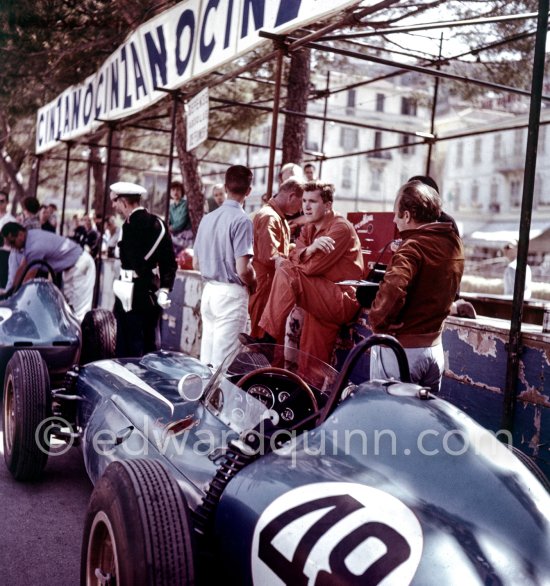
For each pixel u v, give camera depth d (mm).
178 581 2307
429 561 1943
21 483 4715
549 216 39125
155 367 4320
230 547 2420
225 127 15969
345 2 4648
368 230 6137
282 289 5211
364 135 51375
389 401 2562
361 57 6359
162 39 8078
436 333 3961
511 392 4316
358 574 1946
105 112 10398
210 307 5809
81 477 4902
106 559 2658
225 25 6449
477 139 50250
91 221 17828
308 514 2184
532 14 6242
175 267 6402
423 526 2066
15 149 23969
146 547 2309
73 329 5984
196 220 12883
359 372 5785
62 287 7453
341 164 50938
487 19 6402
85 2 11453
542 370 4164
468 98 11391
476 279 23656
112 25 11867
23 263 7039
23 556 3650
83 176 30812
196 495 2748
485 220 49469
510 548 2066
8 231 6918
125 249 6258
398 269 3719
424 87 14961
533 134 4215
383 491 2221
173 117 8094
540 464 4145
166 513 2389
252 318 6328
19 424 4531
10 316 5930
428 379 4027
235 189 5676
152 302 6332
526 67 9812
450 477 2260
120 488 2465
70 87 12680
